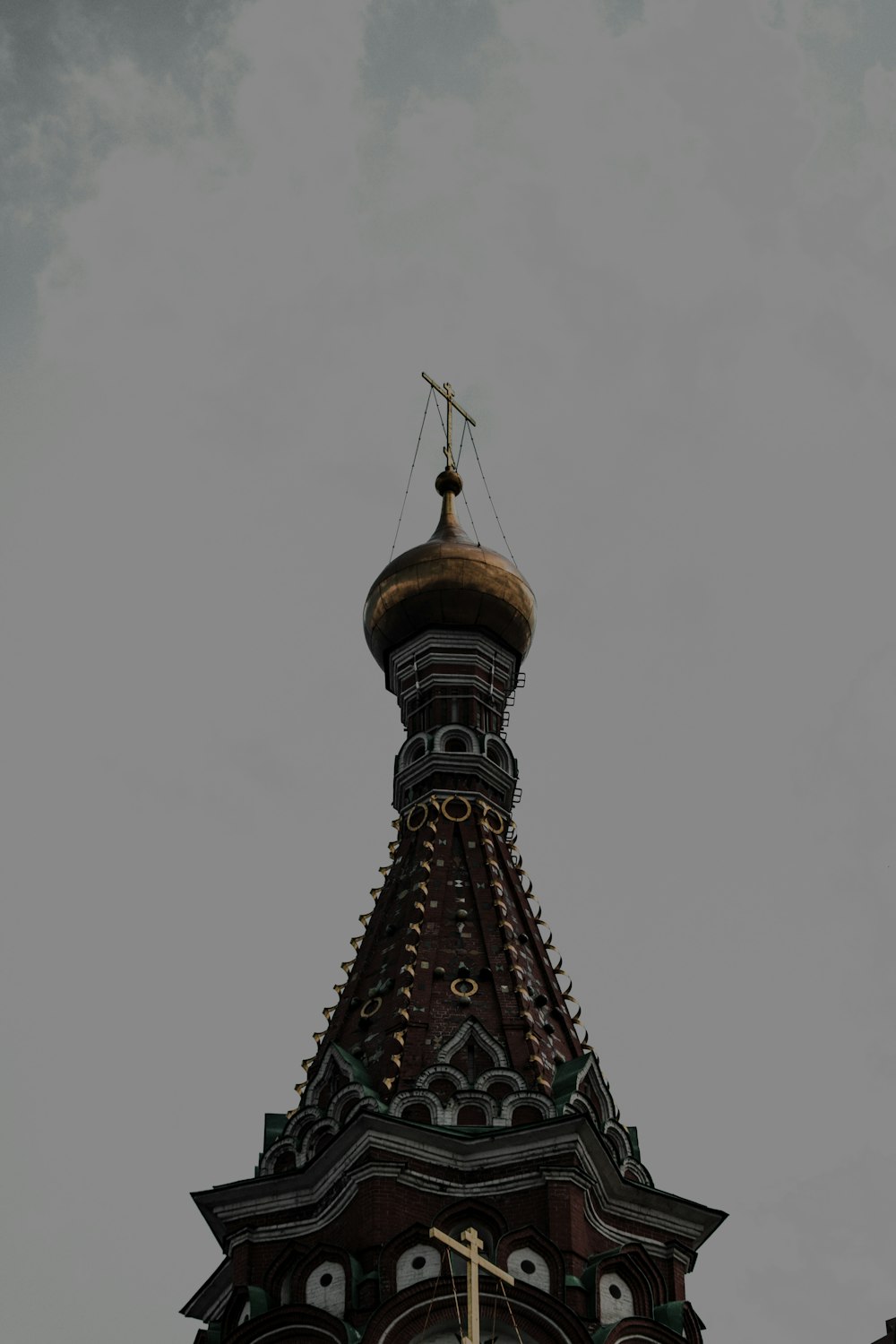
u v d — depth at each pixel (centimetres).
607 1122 5912
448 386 7800
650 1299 5538
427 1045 5938
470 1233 5344
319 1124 5847
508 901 6450
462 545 7181
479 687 7056
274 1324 5403
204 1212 5778
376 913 6506
